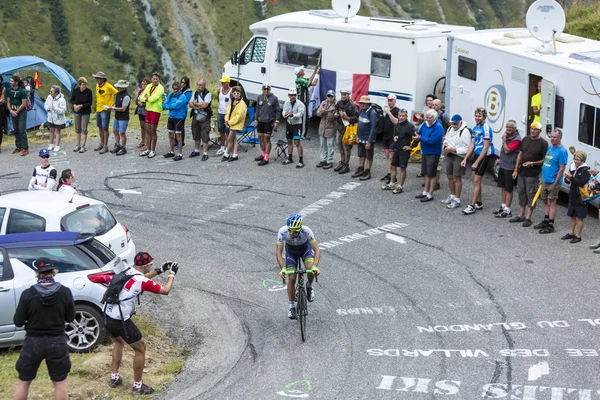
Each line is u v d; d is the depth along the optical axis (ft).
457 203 53.01
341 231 49.37
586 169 44.60
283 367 32.09
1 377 30.14
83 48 498.69
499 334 34.65
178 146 66.59
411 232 48.73
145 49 513.04
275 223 51.42
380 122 59.00
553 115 50.75
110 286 29.09
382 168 62.49
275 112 62.90
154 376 31.53
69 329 33.22
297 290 34.86
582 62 49.96
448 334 34.86
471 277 41.52
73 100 69.56
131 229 51.06
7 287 32.30
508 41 56.70
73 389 29.45
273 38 73.31
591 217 50.21
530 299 38.42
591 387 29.37
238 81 77.15
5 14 499.92
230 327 36.76
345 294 40.01
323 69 69.51
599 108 46.65
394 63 64.80
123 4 538.47
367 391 29.53
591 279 40.60
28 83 80.79
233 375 31.48
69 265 32.96
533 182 48.24
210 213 53.72
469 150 51.03
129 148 71.26
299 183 59.36
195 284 42.16
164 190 58.95
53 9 513.04
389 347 33.68
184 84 65.62
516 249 45.29
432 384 29.96
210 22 549.95
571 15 92.99
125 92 67.87
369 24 67.92
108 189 59.57
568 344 33.40
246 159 66.08
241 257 45.96
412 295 39.55
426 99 58.65
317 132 74.28
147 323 37.09
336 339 34.78
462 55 59.82
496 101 56.54
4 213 37.37
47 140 76.38
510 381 30.09
